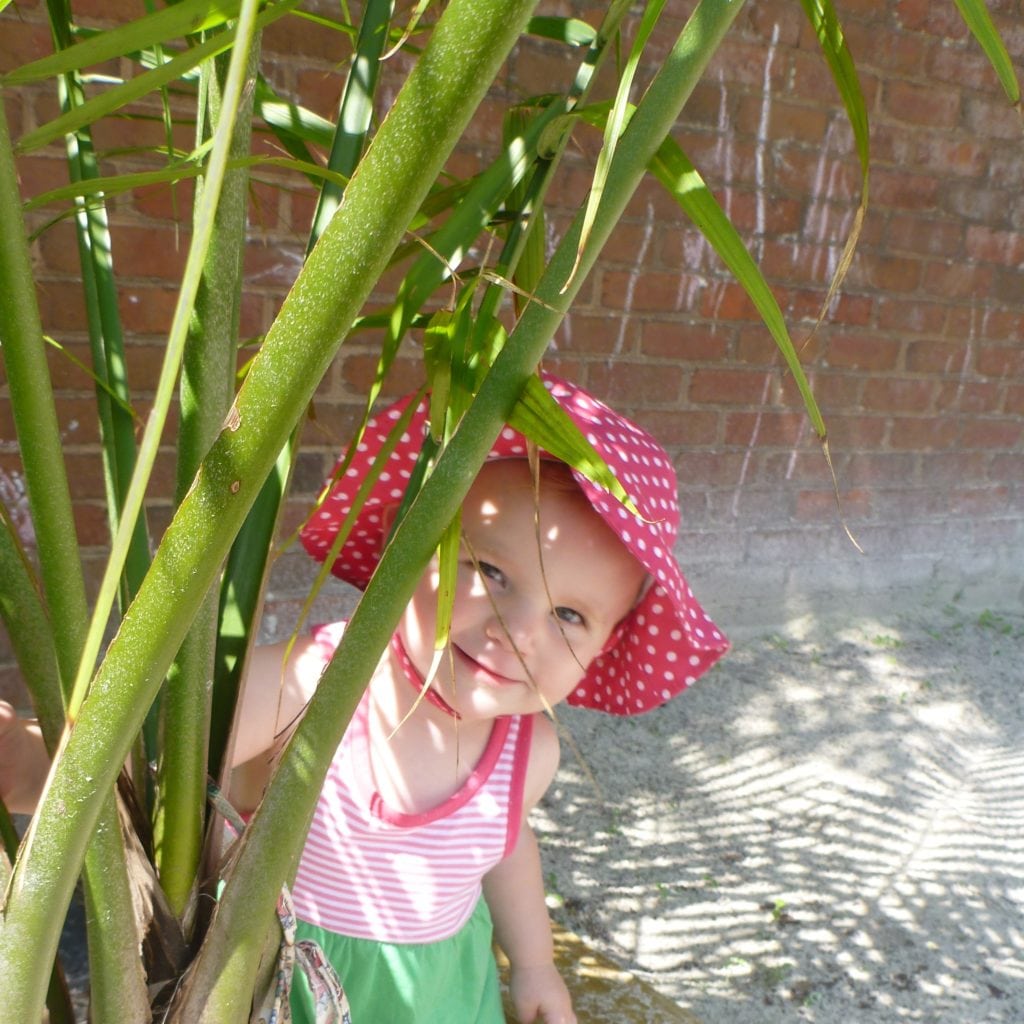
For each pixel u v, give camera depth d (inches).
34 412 15.6
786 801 76.5
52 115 61.1
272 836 19.9
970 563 113.2
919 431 104.4
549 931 42.1
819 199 89.8
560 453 17.3
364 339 74.7
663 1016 45.5
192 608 14.6
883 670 98.1
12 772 28.4
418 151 12.5
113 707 14.8
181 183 65.9
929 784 81.0
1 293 14.6
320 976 28.0
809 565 103.5
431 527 18.0
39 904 15.9
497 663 30.6
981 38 15.7
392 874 34.5
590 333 84.8
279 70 65.8
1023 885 69.9
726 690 91.0
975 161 95.7
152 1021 21.3
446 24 12.0
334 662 18.7
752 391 94.0
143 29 14.9
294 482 75.7
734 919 63.6
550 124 18.9
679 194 16.9
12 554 18.6
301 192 29.0
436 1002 36.4
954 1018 57.6
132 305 67.2
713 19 15.8
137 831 22.5
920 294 98.4
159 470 69.4
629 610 34.5
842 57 17.5
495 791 35.7
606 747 80.4
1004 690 97.3
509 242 19.9
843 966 60.6
